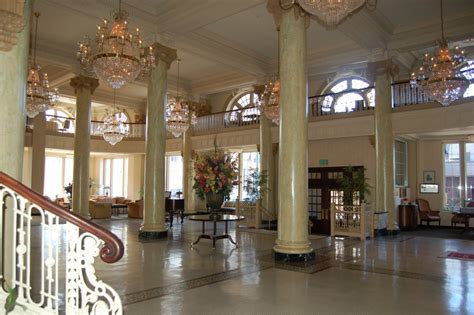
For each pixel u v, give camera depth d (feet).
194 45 36.88
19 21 12.66
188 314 13.48
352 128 42.39
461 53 28.63
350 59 40.09
